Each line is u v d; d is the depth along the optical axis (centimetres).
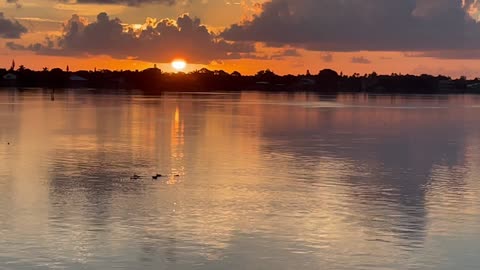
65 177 4669
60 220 3369
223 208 3688
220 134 8444
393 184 4541
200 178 4681
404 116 13788
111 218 3422
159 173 4900
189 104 18488
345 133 8988
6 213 3509
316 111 15375
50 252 2866
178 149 6544
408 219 3491
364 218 3500
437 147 7194
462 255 2895
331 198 4012
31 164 5316
